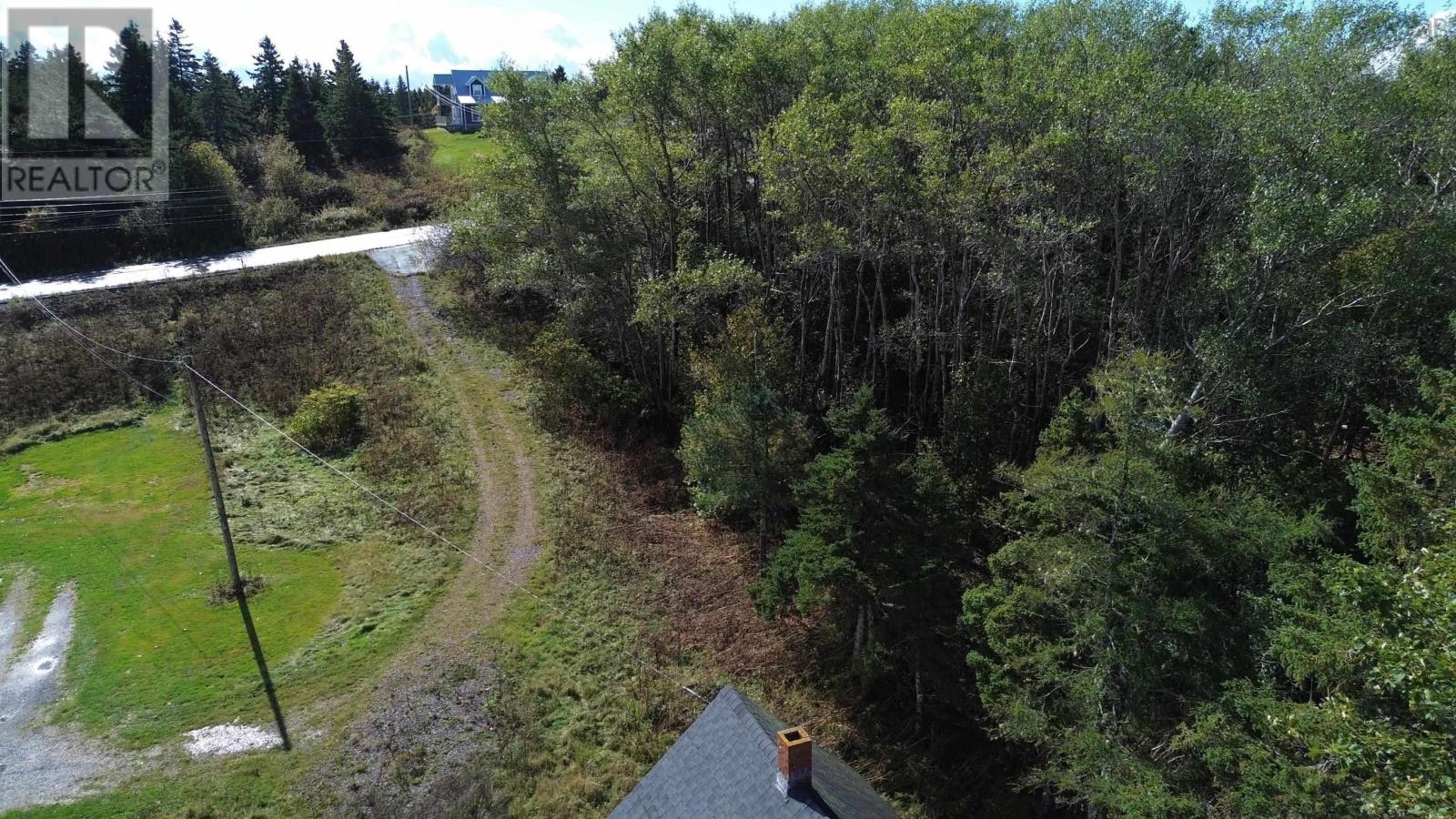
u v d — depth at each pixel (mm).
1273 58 32469
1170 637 18234
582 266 42062
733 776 15414
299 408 41281
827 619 26812
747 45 36312
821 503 24234
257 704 24625
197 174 59000
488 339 48938
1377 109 29062
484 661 26594
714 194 45500
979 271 35125
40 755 22688
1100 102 28094
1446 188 30672
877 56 35625
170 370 44281
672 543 33719
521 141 41750
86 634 27359
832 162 30203
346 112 78188
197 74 77688
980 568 27609
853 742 25016
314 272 53594
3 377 42562
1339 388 28469
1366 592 14367
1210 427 26562
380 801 21391
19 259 51625
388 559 31781
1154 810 15609
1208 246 30172
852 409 23578
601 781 22406
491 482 36781
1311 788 14438
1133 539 18734
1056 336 36125
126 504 34812
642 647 27703
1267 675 17688
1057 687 20016
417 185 73250
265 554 31859
